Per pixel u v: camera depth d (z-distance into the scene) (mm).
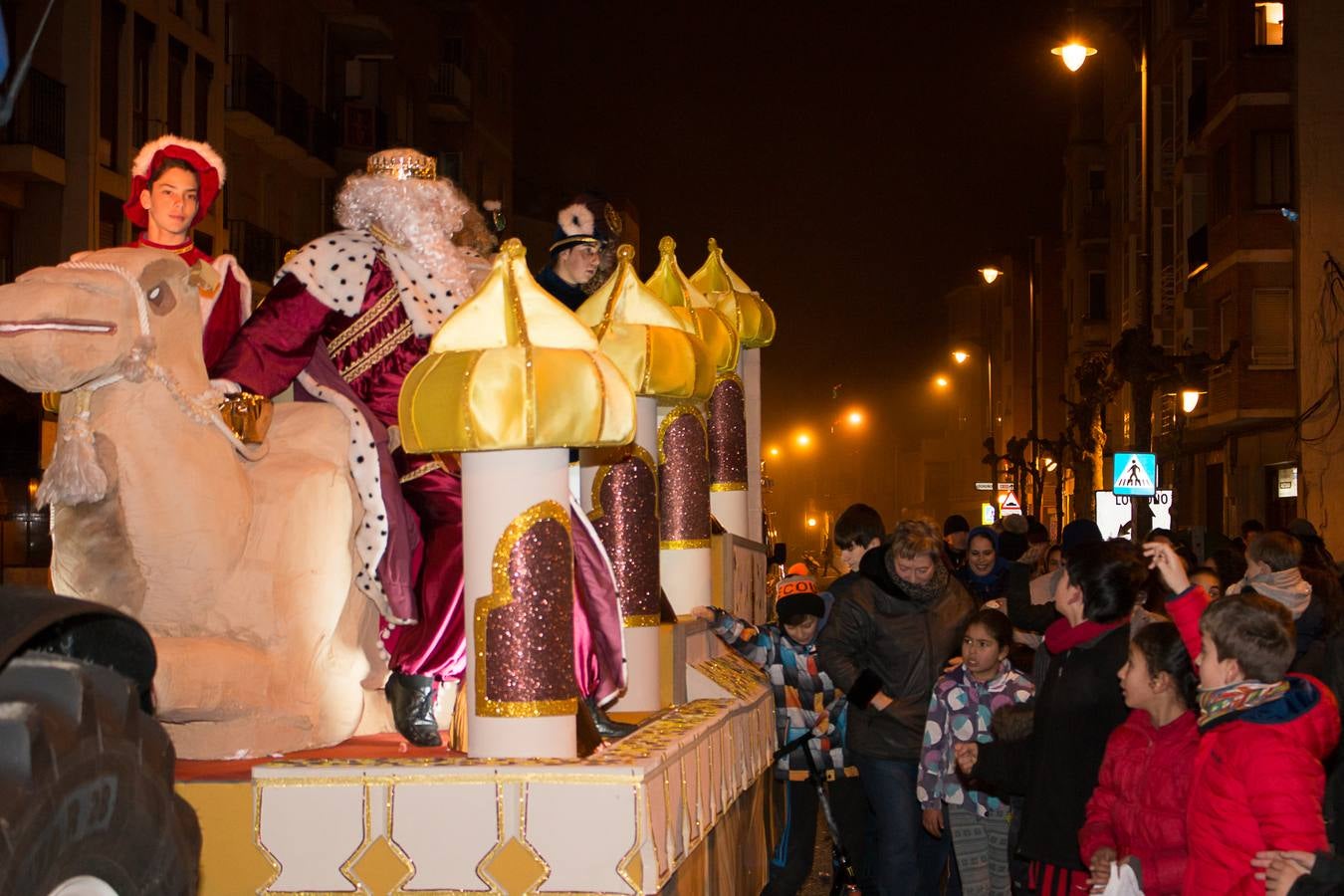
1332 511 30578
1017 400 74500
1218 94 33781
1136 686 5652
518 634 5008
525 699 5008
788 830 8836
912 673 8398
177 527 5289
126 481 5246
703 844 6129
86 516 5254
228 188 37938
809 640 8766
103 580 5328
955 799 7852
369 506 5664
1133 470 23609
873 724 8383
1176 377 28297
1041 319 67312
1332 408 30719
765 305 9602
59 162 30391
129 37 32500
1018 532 14773
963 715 7883
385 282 5918
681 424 7586
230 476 5414
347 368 5918
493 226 7148
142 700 3740
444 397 4887
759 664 8570
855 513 10031
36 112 29859
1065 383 64812
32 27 30516
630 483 6438
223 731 5371
